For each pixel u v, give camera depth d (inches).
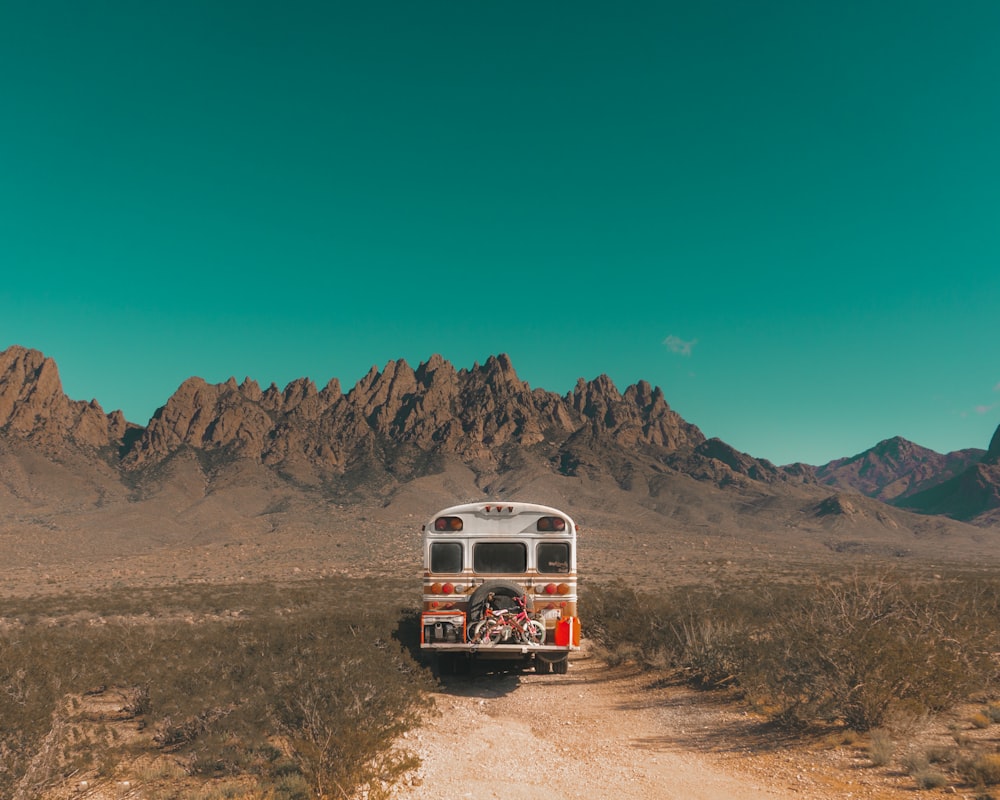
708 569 3004.4
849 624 379.2
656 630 584.7
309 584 2236.7
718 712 410.6
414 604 1240.8
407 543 4864.7
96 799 279.6
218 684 402.0
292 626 600.1
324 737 286.8
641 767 313.9
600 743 358.9
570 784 291.0
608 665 610.2
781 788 277.1
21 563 4313.5
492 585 503.2
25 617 1306.6
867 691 339.6
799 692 366.3
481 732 382.3
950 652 385.7
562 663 570.3
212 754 315.9
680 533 6771.7
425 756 330.0
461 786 287.3
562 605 510.6
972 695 407.2
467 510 522.9
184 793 279.3
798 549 5757.9
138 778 304.3
